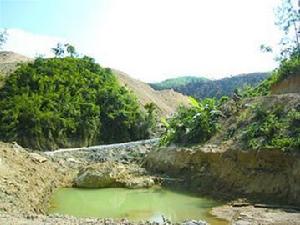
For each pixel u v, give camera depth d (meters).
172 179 25.53
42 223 11.94
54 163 28.42
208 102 30.42
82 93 46.50
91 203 20.72
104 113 46.62
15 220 12.20
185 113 31.16
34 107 40.41
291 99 23.48
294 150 19.22
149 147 35.97
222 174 22.56
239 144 22.64
